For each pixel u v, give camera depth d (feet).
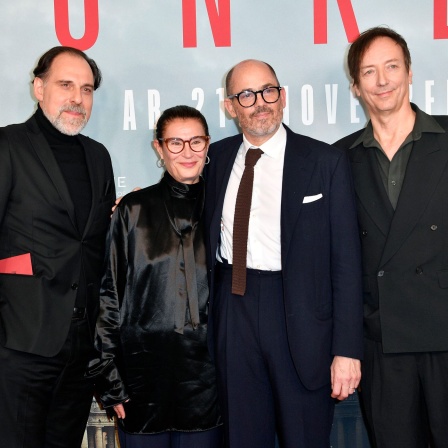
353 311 5.98
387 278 6.10
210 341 6.35
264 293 6.08
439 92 7.79
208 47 7.84
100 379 6.44
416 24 7.72
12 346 5.95
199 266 6.28
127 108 7.95
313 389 6.00
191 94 7.90
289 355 6.05
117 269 6.36
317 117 7.89
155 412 6.29
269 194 6.16
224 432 6.40
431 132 6.14
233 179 6.43
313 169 6.04
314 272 6.01
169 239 6.29
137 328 6.30
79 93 6.30
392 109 6.22
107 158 6.86
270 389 6.30
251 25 7.79
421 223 6.02
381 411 6.27
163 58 7.88
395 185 6.23
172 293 6.23
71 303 6.15
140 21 7.84
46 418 6.26
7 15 7.88
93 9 7.84
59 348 6.05
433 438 6.22
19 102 7.97
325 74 7.82
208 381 6.32
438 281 6.01
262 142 6.27
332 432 8.21
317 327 6.00
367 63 6.27
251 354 6.15
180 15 7.81
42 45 7.91
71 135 6.35
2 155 6.01
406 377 6.15
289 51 7.80
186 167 6.28
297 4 7.74
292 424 6.10
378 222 6.18
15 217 6.06
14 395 6.00
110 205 6.65
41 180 6.09
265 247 6.10
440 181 6.01
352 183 6.16
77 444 6.62
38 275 6.04
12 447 6.00
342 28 7.75
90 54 7.89
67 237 6.19
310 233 5.98
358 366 6.06
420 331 6.01
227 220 6.31
